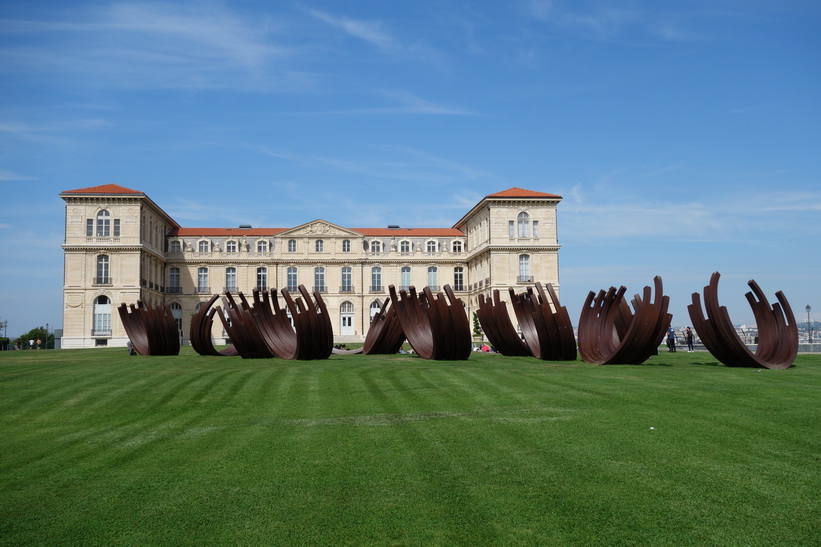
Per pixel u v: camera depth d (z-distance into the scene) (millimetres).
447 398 16609
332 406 15984
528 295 29609
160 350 36562
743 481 9438
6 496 9578
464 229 95312
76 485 10016
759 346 25359
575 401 15547
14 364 28859
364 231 92062
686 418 13203
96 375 22953
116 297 75812
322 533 8070
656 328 24734
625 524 8109
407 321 31875
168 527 8336
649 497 8938
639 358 25359
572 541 7691
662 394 16031
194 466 10836
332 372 23203
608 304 27219
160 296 86000
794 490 9078
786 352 24406
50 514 8844
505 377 20750
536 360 28797
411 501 9000
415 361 28531
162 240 87125
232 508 8914
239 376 22125
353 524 8297
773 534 7797
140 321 38750
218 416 15133
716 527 8000
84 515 8789
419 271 91188
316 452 11492
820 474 9664
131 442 12680
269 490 9570
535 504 8773
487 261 81250
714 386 17469
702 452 10844
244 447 11984
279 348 32125
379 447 11703
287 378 21359
